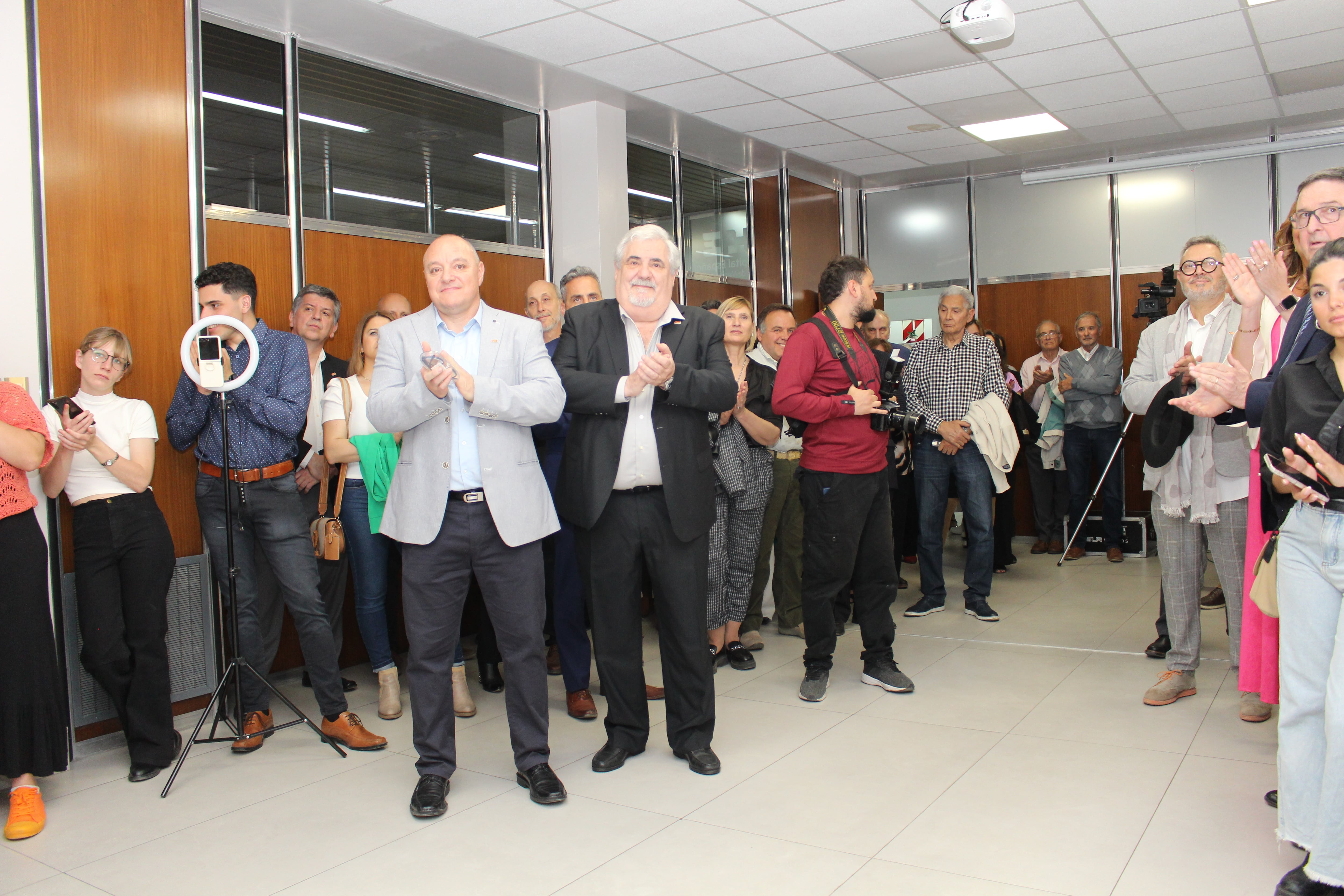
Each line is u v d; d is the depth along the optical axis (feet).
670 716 9.56
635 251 9.02
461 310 8.66
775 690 12.02
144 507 9.78
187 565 11.24
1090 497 22.20
